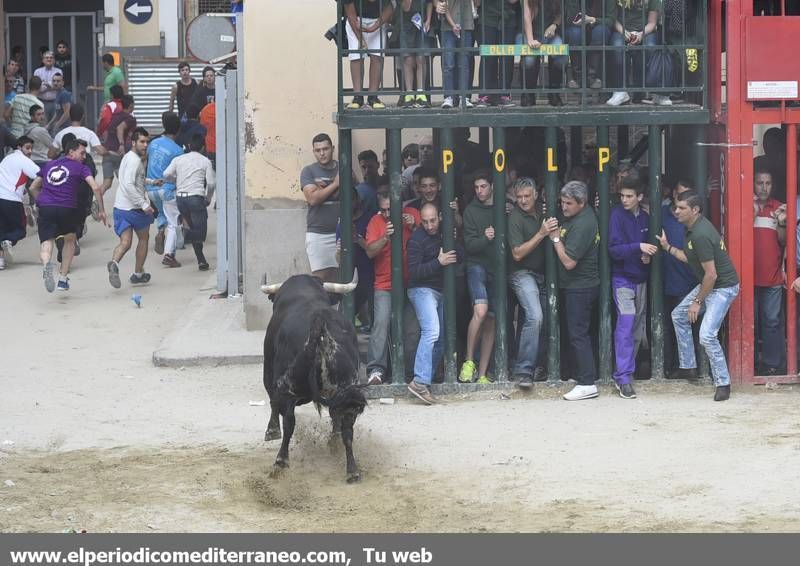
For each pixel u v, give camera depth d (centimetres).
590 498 1053
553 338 1437
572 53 1534
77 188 2059
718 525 964
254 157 1706
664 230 1444
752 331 1435
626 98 1452
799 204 1462
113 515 1036
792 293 1428
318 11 1688
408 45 1457
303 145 1706
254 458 1212
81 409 1423
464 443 1242
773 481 1079
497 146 1416
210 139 2491
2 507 1058
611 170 1547
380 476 1138
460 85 1422
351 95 1416
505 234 1428
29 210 2697
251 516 1031
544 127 1523
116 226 2089
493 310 1450
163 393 1493
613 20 1444
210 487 1116
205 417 1382
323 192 1598
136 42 3684
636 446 1209
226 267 1980
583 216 1402
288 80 1694
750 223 1423
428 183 1426
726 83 1416
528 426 1301
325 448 1240
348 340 1115
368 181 1634
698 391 1431
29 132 2600
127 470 1175
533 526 979
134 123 2744
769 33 1405
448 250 1419
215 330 1758
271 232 1722
